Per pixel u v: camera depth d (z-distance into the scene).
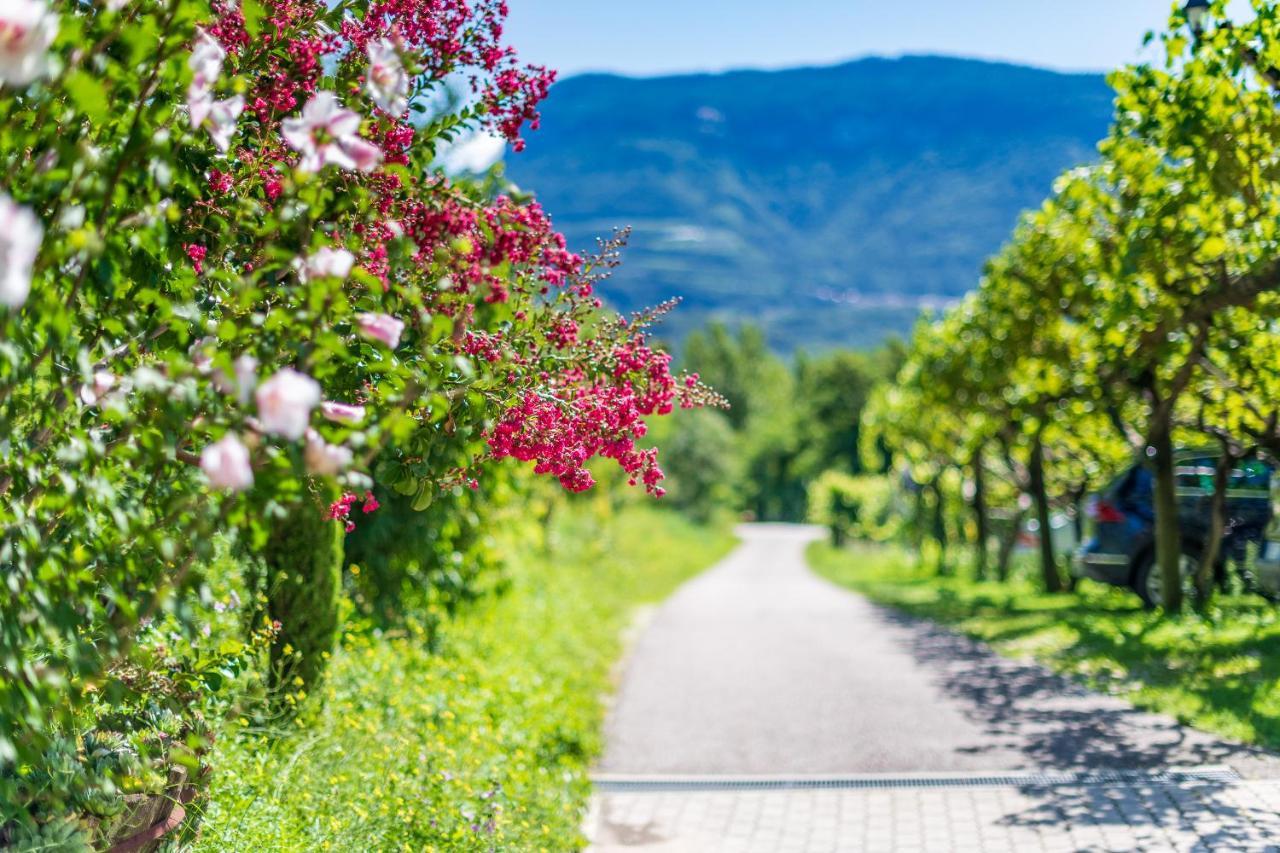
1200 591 14.55
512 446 4.81
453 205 4.61
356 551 10.88
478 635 13.33
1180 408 15.76
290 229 4.22
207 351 3.49
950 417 27.86
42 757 3.68
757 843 7.32
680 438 99.19
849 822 7.57
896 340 103.94
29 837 3.73
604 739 10.55
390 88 3.99
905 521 45.69
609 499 38.38
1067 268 16.80
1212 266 11.95
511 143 4.93
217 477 3.02
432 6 4.81
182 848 4.75
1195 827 6.76
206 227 4.35
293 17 4.54
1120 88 10.95
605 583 29.28
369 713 8.09
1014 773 8.38
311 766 6.73
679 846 7.38
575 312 5.00
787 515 138.38
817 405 109.31
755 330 181.88
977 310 21.03
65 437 3.46
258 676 7.09
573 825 7.58
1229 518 15.61
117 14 3.37
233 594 6.52
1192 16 10.26
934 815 7.55
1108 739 9.07
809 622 20.55
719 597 29.97
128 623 3.82
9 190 3.37
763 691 12.73
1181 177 11.34
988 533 33.28
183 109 3.99
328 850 5.74
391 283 4.45
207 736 4.92
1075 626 15.09
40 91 3.39
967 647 15.03
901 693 11.92
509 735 9.04
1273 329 12.27
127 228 3.53
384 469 4.72
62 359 3.58
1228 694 9.90
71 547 3.62
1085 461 22.56
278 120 4.68
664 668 15.03
